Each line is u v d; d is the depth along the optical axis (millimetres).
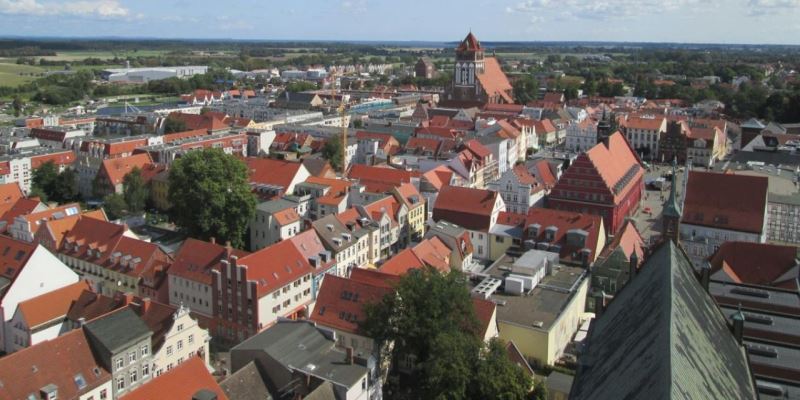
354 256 142875
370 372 88125
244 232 156625
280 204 162625
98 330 91562
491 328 103938
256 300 113000
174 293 125312
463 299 96875
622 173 189500
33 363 84312
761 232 149625
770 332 83438
